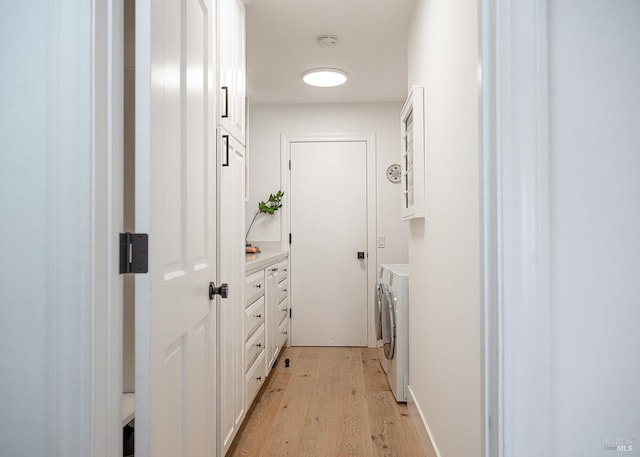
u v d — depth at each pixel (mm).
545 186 909
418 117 2270
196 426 1375
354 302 4469
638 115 938
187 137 1271
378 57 3373
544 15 917
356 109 4488
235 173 2201
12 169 833
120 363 915
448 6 1729
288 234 4504
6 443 829
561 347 932
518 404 897
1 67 835
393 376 3025
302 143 4516
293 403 2902
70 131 825
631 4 944
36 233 834
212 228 1586
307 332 4484
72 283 822
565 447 928
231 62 2174
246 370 2480
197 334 1394
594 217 935
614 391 928
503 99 921
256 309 2746
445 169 1794
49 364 825
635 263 933
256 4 2590
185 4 1257
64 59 825
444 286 1813
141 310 947
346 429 2502
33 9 836
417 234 2469
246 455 2191
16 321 831
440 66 1887
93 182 831
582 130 938
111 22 882
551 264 936
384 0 2555
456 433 1614
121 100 924
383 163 4465
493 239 940
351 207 4480
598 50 941
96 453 834
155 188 994
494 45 940
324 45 3123
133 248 940
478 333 1344
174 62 1161
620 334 928
